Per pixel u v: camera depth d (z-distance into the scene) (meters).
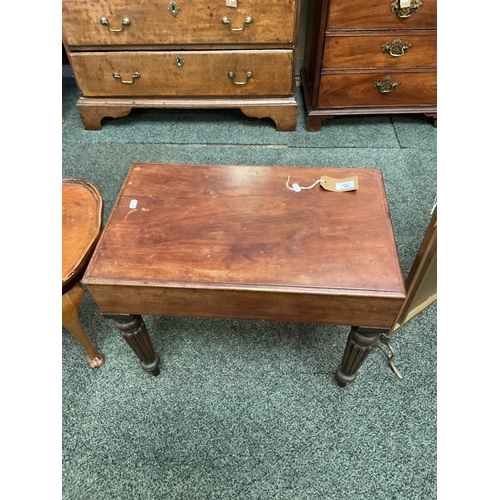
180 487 1.06
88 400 1.22
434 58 1.86
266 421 1.16
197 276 0.92
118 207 1.08
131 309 1.00
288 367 1.27
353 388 1.22
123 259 0.96
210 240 0.99
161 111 2.32
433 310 1.41
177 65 1.90
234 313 0.99
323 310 0.94
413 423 1.15
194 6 1.70
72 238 1.10
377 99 2.03
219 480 1.07
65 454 1.12
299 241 0.98
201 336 1.35
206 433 1.15
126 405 1.21
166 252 0.97
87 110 2.11
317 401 1.20
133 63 1.91
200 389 1.23
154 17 1.74
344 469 1.07
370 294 0.88
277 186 1.13
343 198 1.09
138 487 1.06
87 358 1.30
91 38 1.83
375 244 0.97
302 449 1.11
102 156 2.03
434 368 1.26
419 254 1.07
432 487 1.04
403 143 2.06
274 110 2.06
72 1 1.71
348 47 1.81
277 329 1.36
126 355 1.31
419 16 1.71
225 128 2.19
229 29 1.77
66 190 1.23
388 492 1.03
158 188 1.13
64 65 2.47
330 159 1.98
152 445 1.13
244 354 1.30
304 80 2.27
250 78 1.95
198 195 1.11
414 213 1.71
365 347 1.02
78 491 1.06
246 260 0.95
